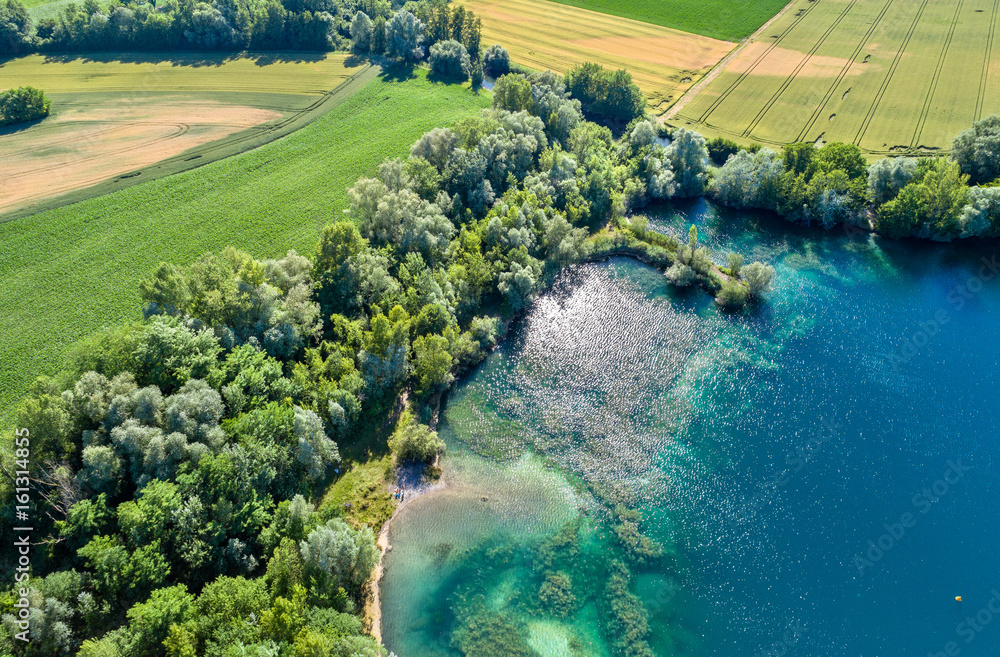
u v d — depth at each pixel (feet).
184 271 341.62
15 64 588.91
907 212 418.72
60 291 371.97
